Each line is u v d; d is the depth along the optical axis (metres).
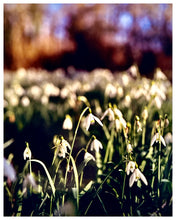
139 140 2.70
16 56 11.57
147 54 10.92
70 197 1.95
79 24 12.24
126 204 2.07
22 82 8.28
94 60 12.23
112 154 2.68
